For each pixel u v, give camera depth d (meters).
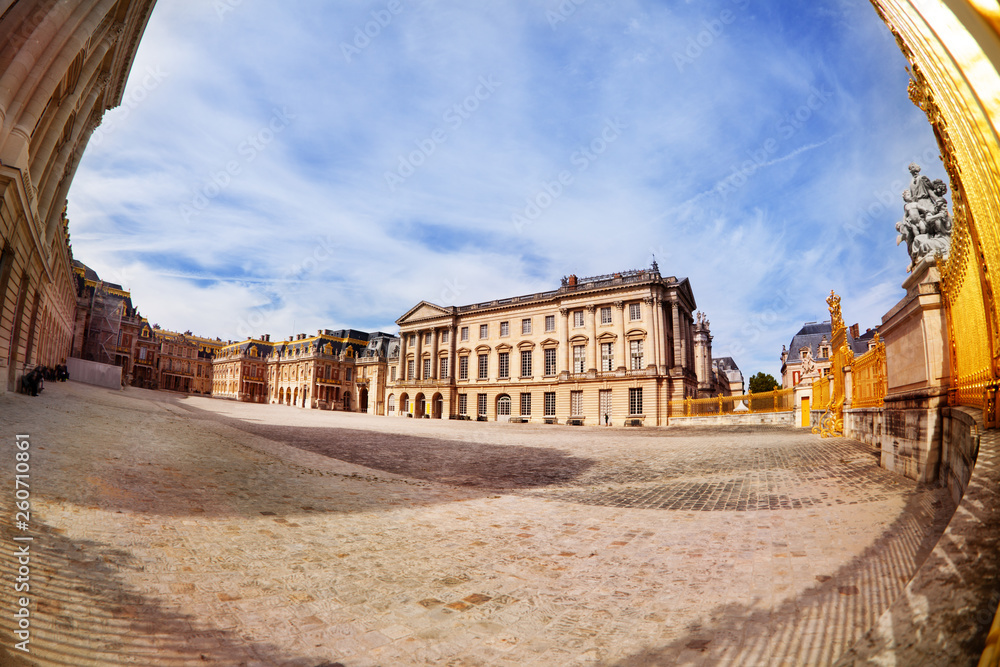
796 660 2.88
